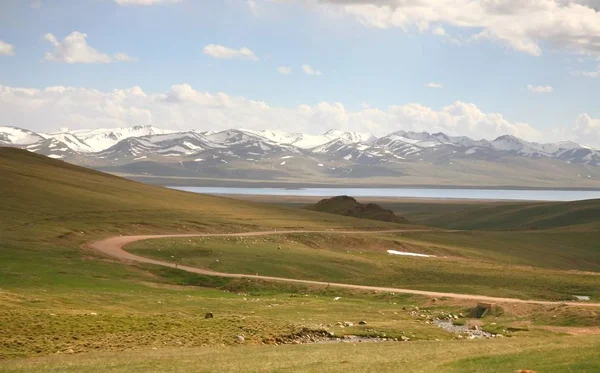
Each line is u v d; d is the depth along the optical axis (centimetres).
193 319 6206
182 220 16325
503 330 6369
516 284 10119
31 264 9594
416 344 4966
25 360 4216
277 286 9600
